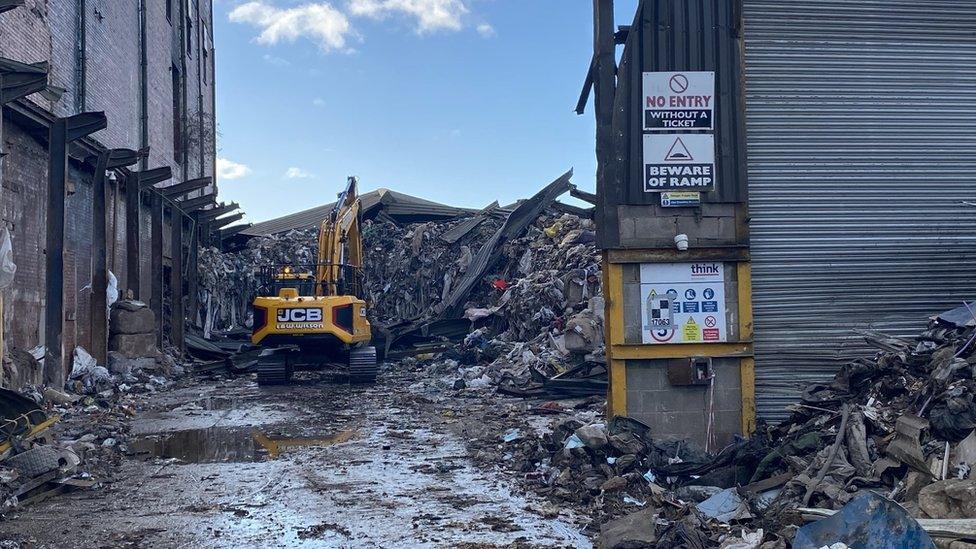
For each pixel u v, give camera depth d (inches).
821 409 321.1
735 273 362.6
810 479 261.9
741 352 359.3
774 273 366.3
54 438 399.9
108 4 796.0
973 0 378.0
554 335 731.4
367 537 261.9
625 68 361.4
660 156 361.1
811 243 367.9
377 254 1311.5
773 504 259.8
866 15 372.8
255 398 638.5
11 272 490.0
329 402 609.9
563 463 336.8
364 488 328.8
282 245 1354.6
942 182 375.2
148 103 957.2
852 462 268.5
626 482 303.9
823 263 368.2
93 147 681.0
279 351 756.0
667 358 358.0
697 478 313.0
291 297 756.6
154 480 346.6
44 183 599.8
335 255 818.8
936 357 299.1
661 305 358.0
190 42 1244.5
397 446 421.7
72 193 654.5
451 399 613.9
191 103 1251.8
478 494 317.4
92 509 298.5
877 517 193.9
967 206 375.9
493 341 826.2
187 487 333.1
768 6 368.2
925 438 251.6
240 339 1096.8
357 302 775.1
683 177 360.8
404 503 303.7
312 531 268.4
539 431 437.7
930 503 209.2
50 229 571.5
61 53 659.4
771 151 367.2
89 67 730.2
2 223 497.0
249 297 1240.2
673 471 315.9
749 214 363.9
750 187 365.4
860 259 370.0
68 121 573.0
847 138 370.9
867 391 314.3
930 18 375.9
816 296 367.2
